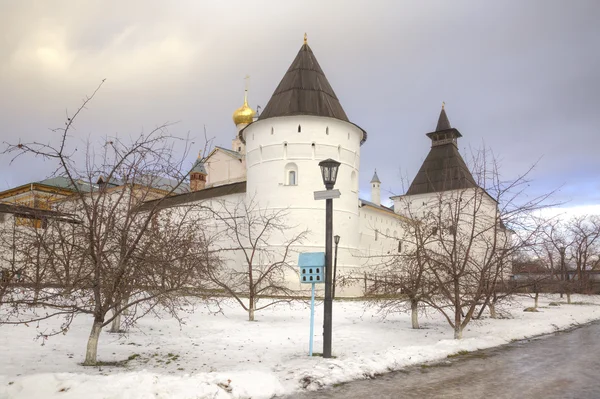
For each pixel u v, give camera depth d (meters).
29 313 15.07
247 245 34.34
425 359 10.12
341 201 33.84
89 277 8.97
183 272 9.01
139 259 8.59
